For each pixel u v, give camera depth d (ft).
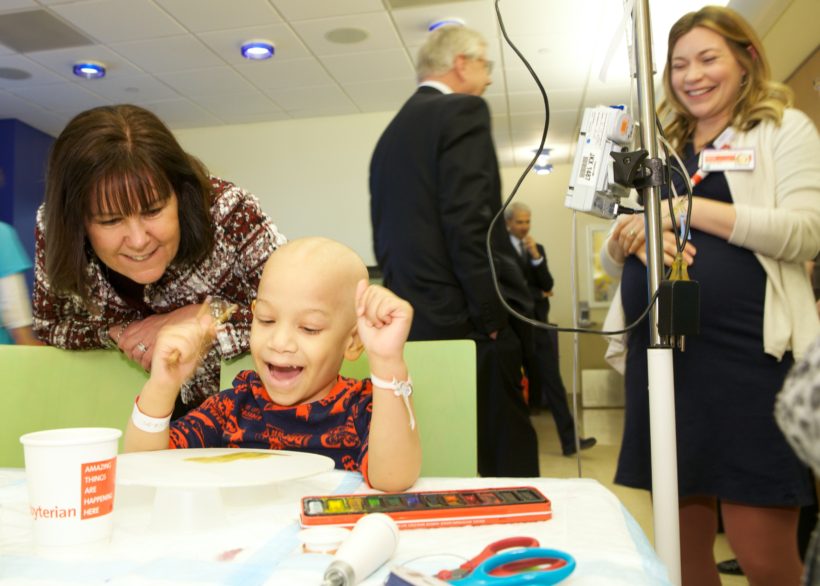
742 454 4.36
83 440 2.00
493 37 15.57
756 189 4.52
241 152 21.76
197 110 20.36
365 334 2.83
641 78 3.26
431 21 14.76
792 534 4.41
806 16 11.76
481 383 5.73
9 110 20.04
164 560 1.93
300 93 19.15
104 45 15.74
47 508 2.00
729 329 4.43
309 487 2.85
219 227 4.23
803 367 1.26
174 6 13.92
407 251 5.98
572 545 2.06
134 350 4.20
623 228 4.96
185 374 3.14
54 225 3.74
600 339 25.63
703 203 4.44
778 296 4.38
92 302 4.18
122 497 2.67
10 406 4.24
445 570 1.82
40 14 14.08
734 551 4.58
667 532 3.03
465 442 3.92
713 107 4.71
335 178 21.29
